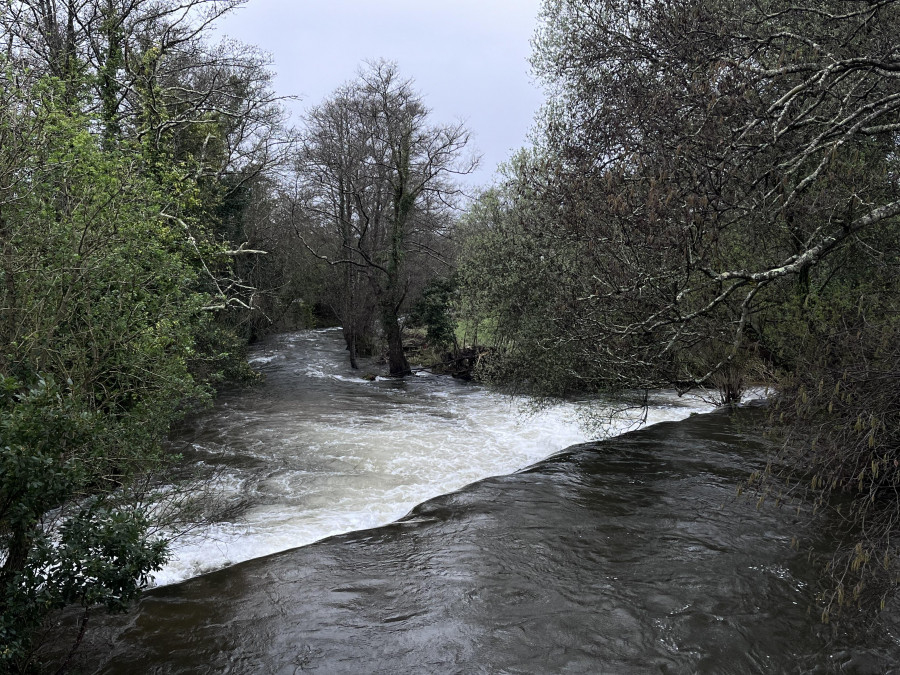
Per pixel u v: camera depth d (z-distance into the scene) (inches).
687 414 640.4
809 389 265.7
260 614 235.5
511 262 633.6
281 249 1375.5
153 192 310.2
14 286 236.8
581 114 454.0
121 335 267.7
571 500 369.7
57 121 254.5
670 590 247.8
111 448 251.8
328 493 402.9
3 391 172.1
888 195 368.2
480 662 199.0
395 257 1130.0
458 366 1116.5
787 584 249.4
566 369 506.0
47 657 206.1
